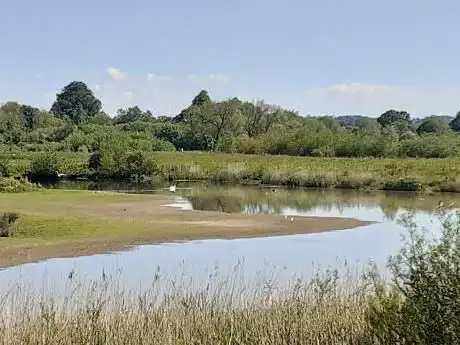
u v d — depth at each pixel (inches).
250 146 4099.4
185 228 1288.1
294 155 3885.3
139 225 1301.7
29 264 906.1
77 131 4471.0
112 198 1964.8
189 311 426.3
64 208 1641.2
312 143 3885.3
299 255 995.3
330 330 406.9
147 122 5482.3
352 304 427.2
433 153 3535.9
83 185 2687.0
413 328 314.2
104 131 4584.2
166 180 2984.7
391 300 342.0
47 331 386.3
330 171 2640.3
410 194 2245.3
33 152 3614.7
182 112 5826.8
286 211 1711.4
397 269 331.9
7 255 972.6
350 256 983.6
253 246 1095.6
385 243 1141.1
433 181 2385.6
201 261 926.4
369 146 3644.2
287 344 402.0
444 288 306.7
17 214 1274.6
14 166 3021.7
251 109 4771.2
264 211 1707.7
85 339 384.5
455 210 346.0
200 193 2266.2
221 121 4712.1
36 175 3038.9
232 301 461.4
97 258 959.6
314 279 610.2
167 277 744.3
